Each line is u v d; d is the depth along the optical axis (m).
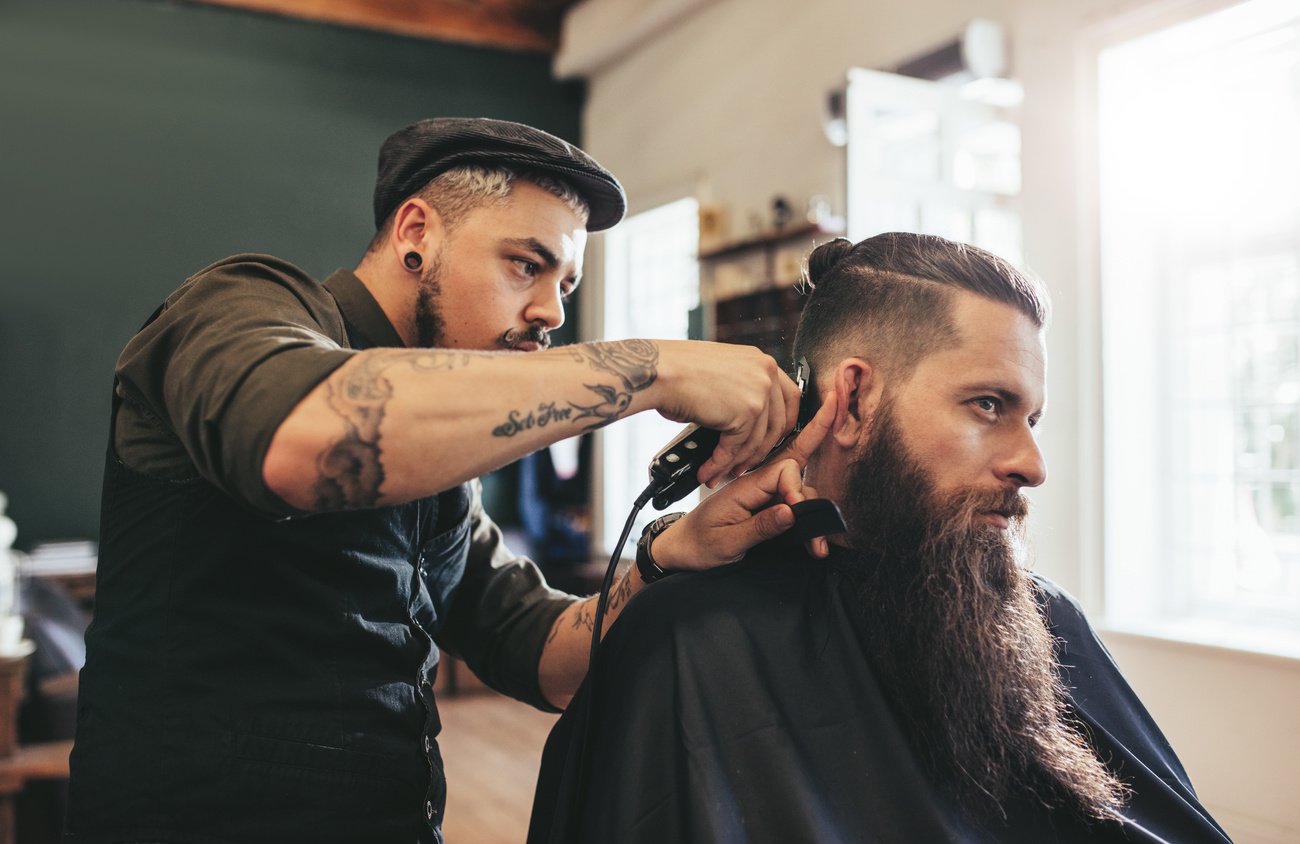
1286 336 3.23
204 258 6.32
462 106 7.04
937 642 1.04
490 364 0.90
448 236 1.23
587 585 6.16
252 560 1.12
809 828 1.00
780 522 1.04
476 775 4.26
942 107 4.00
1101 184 3.45
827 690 1.07
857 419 1.10
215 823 1.11
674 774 1.04
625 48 6.74
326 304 1.16
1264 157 3.28
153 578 1.12
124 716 1.13
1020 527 1.10
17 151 5.92
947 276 1.07
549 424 0.91
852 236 3.82
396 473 0.86
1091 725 1.20
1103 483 3.42
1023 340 1.06
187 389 0.93
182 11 6.29
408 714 1.24
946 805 1.02
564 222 1.26
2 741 2.52
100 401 6.04
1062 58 3.56
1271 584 3.27
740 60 5.71
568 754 1.12
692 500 6.05
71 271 6.00
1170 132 3.47
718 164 5.90
